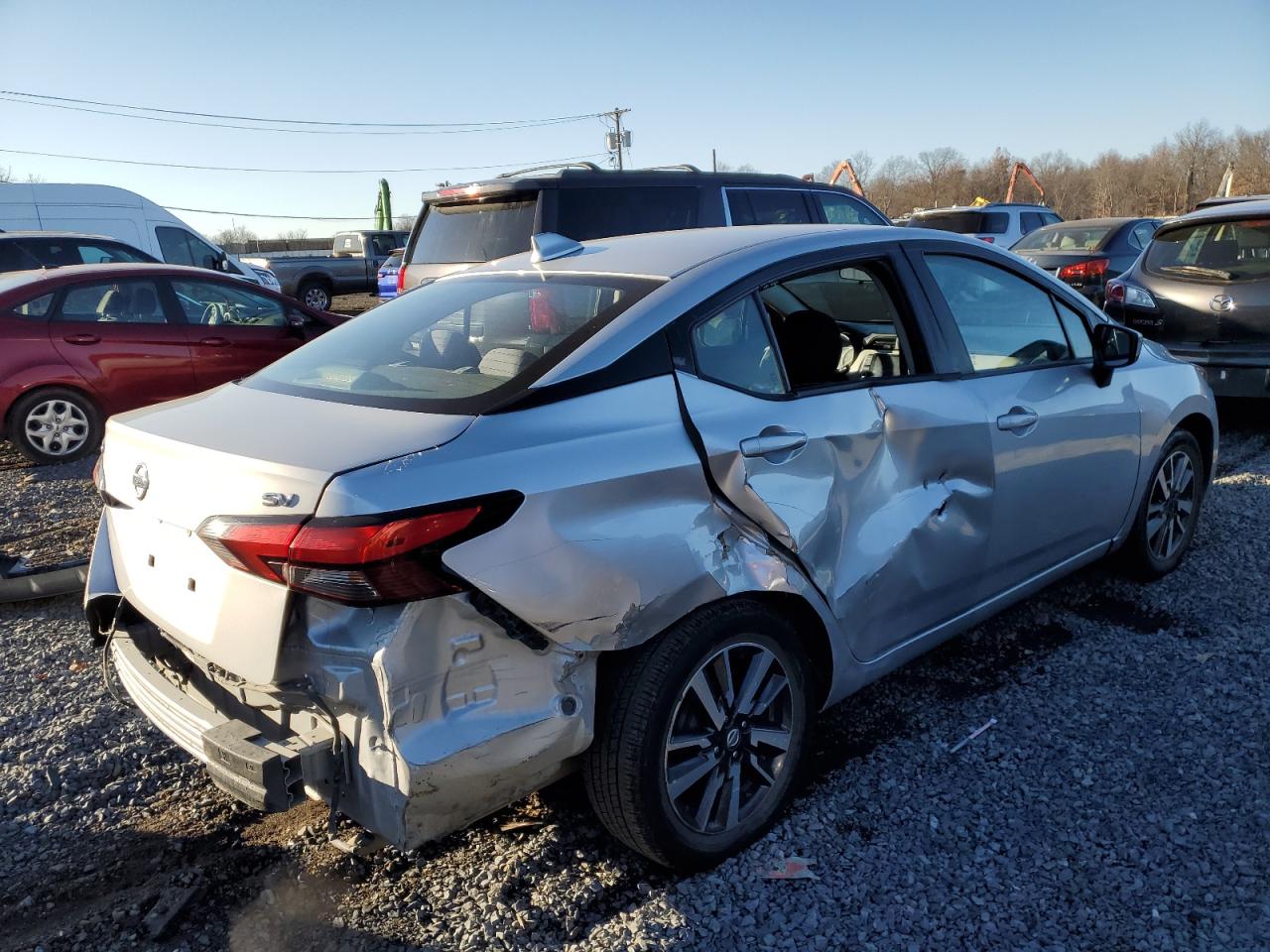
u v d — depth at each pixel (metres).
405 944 2.53
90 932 2.59
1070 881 2.68
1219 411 8.49
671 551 2.53
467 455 2.31
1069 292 4.05
